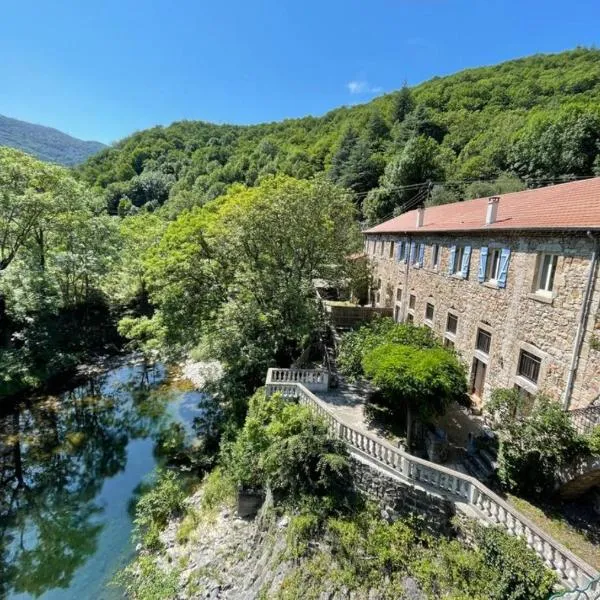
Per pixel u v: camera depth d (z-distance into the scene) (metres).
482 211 17.36
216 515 13.52
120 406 22.61
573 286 10.34
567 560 7.44
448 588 8.69
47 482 16.50
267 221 20.56
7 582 11.98
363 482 10.73
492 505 8.99
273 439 12.40
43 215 26.64
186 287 21.11
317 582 9.55
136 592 11.37
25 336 25.09
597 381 9.58
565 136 42.38
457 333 16.58
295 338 19.98
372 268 30.72
